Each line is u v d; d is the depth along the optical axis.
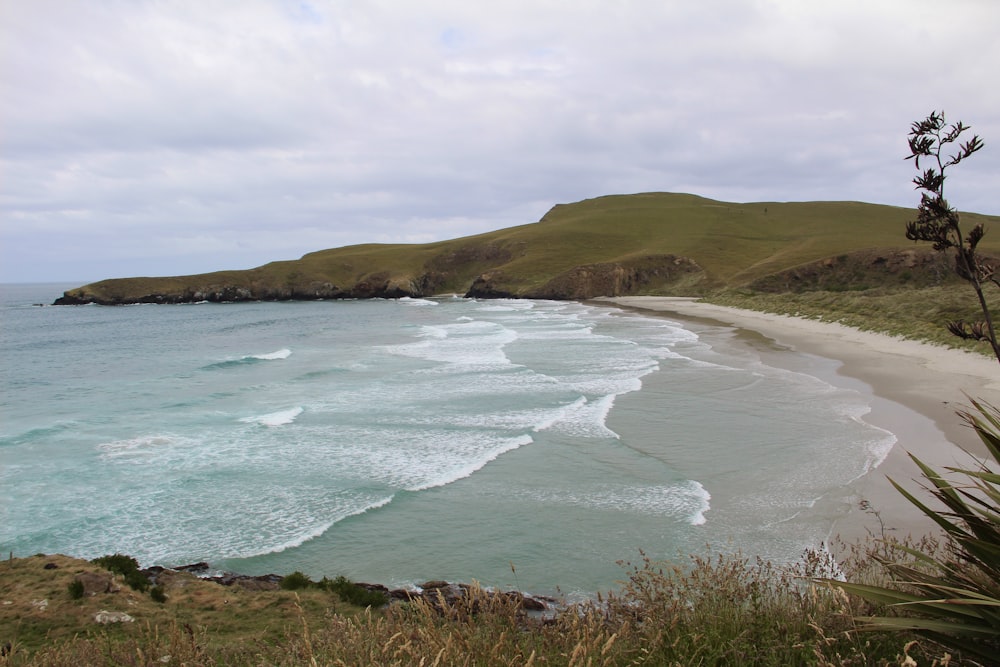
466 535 11.45
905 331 34.78
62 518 12.83
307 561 10.71
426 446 17.27
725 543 10.49
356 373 30.69
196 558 10.99
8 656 5.39
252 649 5.66
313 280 125.00
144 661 4.79
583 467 15.00
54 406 24.84
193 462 16.39
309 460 16.31
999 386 21.38
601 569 9.88
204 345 48.47
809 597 4.36
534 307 89.19
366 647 3.95
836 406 20.00
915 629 3.09
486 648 3.86
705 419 19.05
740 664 3.54
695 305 78.44
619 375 27.64
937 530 10.32
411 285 130.38
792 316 52.78
